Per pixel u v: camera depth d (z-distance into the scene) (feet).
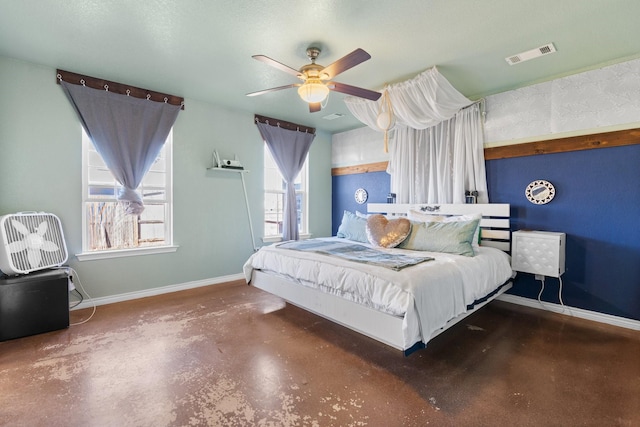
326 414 5.55
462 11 7.03
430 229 10.61
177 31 7.84
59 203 10.30
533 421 5.36
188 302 11.51
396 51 8.86
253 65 9.79
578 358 7.50
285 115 15.16
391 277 7.05
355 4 6.75
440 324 7.05
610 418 5.43
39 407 5.66
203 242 13.60
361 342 8.39
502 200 11.67
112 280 11.35
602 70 9.56
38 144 9.90
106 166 11.31
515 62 9.54
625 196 9.30
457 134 12.33
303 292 9.07
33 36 8.09
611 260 9.59
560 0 6.62
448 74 10.43
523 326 9.45
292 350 7.91
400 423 5.32
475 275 8.57
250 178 14.97
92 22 7.45
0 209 9.35
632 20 7.37
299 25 7.56
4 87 9.34
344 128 17.53
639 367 7.08
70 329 9.04
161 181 12.68
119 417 5.43
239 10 6.97
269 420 5.39
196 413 5.55
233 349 7.94
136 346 8.04
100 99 10.76
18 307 8.38
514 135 11.30
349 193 17.75
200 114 13.26
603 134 9.58
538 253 10.00
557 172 10.48
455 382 6.53
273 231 16.33
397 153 14.30
